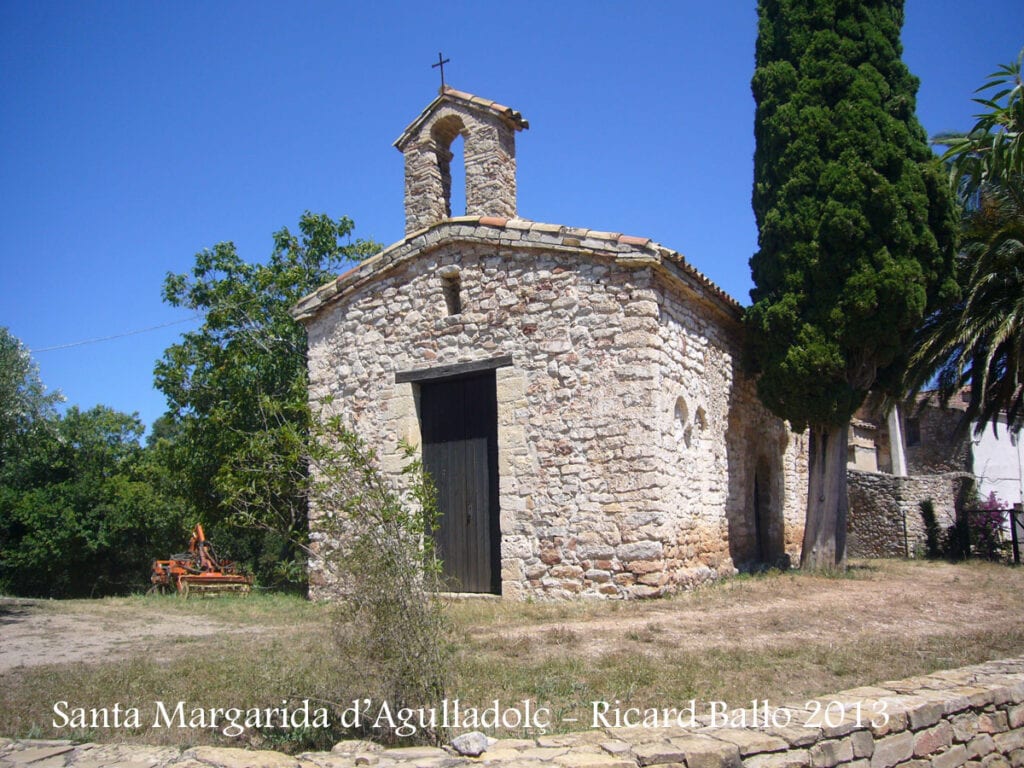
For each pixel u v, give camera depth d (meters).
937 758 5.28
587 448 11.65
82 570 29.66
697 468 12.87
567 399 11.91
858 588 12.25
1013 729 5.85
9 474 17.97
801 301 13.52
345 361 14.38
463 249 13.19
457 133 15.23
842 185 13.13
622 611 10.23
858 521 21.73
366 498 5.64
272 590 18.30
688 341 12.90
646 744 4.53
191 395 20.11
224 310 19.78
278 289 20.56
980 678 6.10
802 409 13.70
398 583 5.46
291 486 6.21
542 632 9.00
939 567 16.75
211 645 9.44
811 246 13.32
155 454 30.20
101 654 9.21
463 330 13.02
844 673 7.04
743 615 9.78
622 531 11.25
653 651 7.99
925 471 27.91
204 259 21.64
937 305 13.88
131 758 4.67
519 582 11.85
